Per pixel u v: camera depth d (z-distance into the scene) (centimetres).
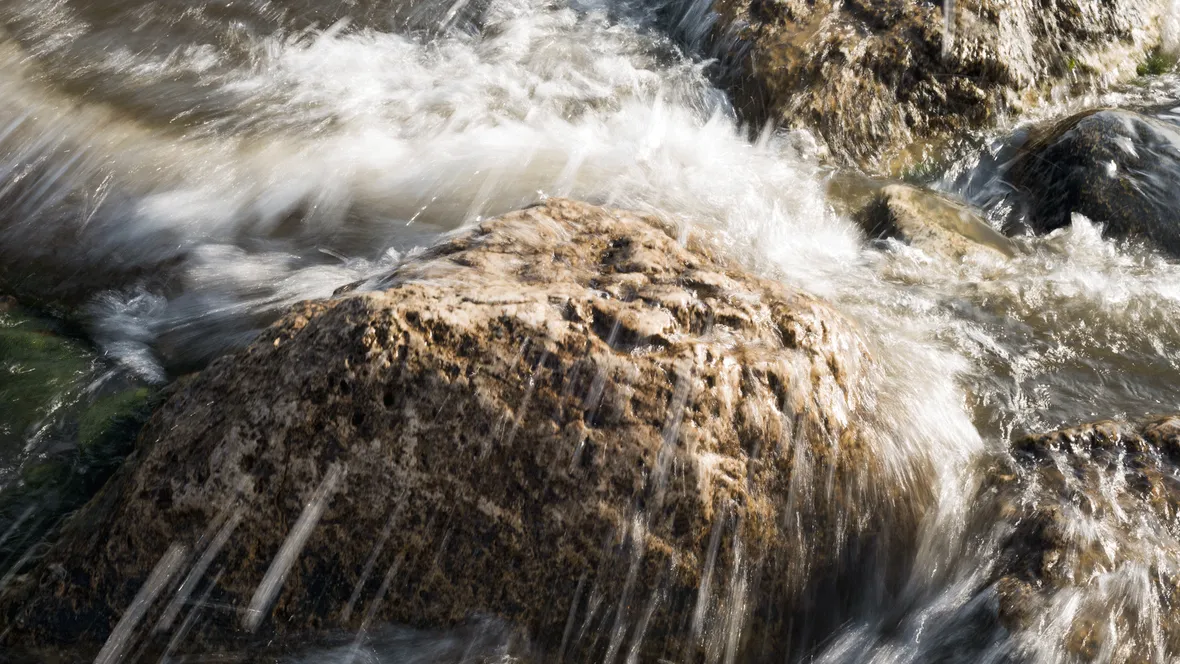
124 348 448
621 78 491
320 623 418
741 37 488
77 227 463
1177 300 453
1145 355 446
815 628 421
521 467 417
